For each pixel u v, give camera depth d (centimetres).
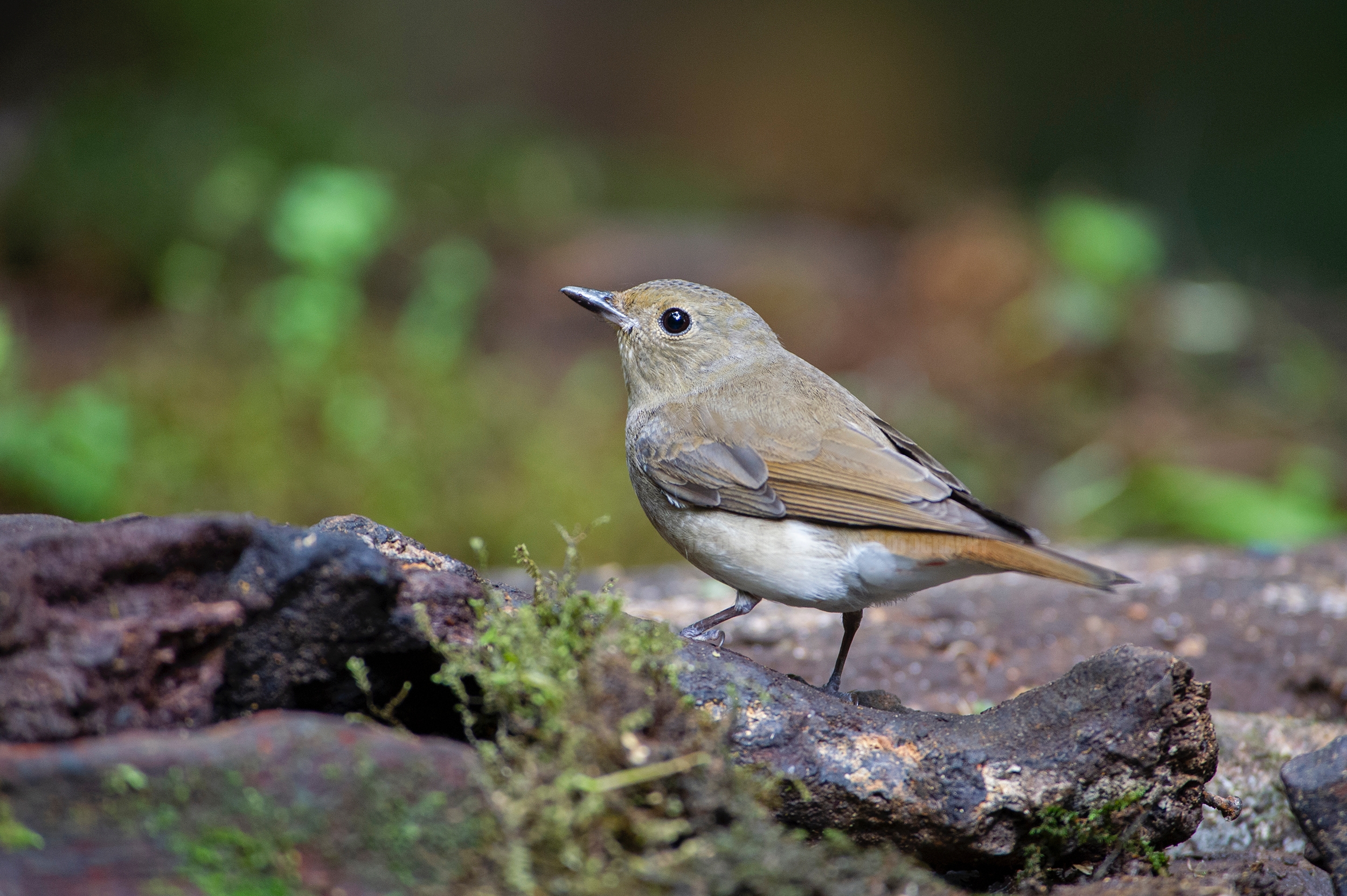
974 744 479
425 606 445
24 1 2616
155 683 410
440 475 1300
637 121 3256
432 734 474
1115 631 839
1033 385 1759
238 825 378
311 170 2034
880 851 462
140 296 1864
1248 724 625
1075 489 1461
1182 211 2473
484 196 2222
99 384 1448
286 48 2848
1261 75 2670
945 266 1903
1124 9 2886
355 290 1712
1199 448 1582
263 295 1719
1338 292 2245
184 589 421
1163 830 491
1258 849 585
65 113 2108
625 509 1277
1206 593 891
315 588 421
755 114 3222
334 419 1339
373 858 386
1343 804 528
